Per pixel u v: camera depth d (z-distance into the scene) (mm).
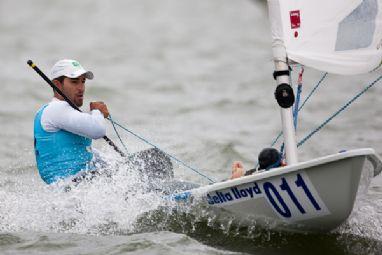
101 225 20922
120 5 165250
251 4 147750
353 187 17734
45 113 22078
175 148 32656
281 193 18703
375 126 37500
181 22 127812
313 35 19578
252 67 69250
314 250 18656
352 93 49438
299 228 19422
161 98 50938
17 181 26922
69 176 21906
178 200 20922
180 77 62938
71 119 21703
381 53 19656
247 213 19719
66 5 168375
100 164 22438
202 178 27641
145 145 32812
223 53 82875
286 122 19438
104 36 105750
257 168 22516
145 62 75438
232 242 19359
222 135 36469
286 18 19438
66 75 22094
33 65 22000
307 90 51656
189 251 18172
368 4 19594
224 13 140125
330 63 19578
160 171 22781
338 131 36531
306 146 33188
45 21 134500
